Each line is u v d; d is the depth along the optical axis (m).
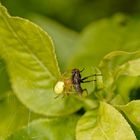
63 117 0.16
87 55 0.20
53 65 0.16
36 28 0.15
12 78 0.17
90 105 0.16
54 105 0.16
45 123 0.16
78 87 0.15
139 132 0.15
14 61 0.16
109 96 0.16
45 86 0.16
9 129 0.16
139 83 0.17
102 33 0.20
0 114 0.17
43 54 0.16
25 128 0.16
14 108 0.17
